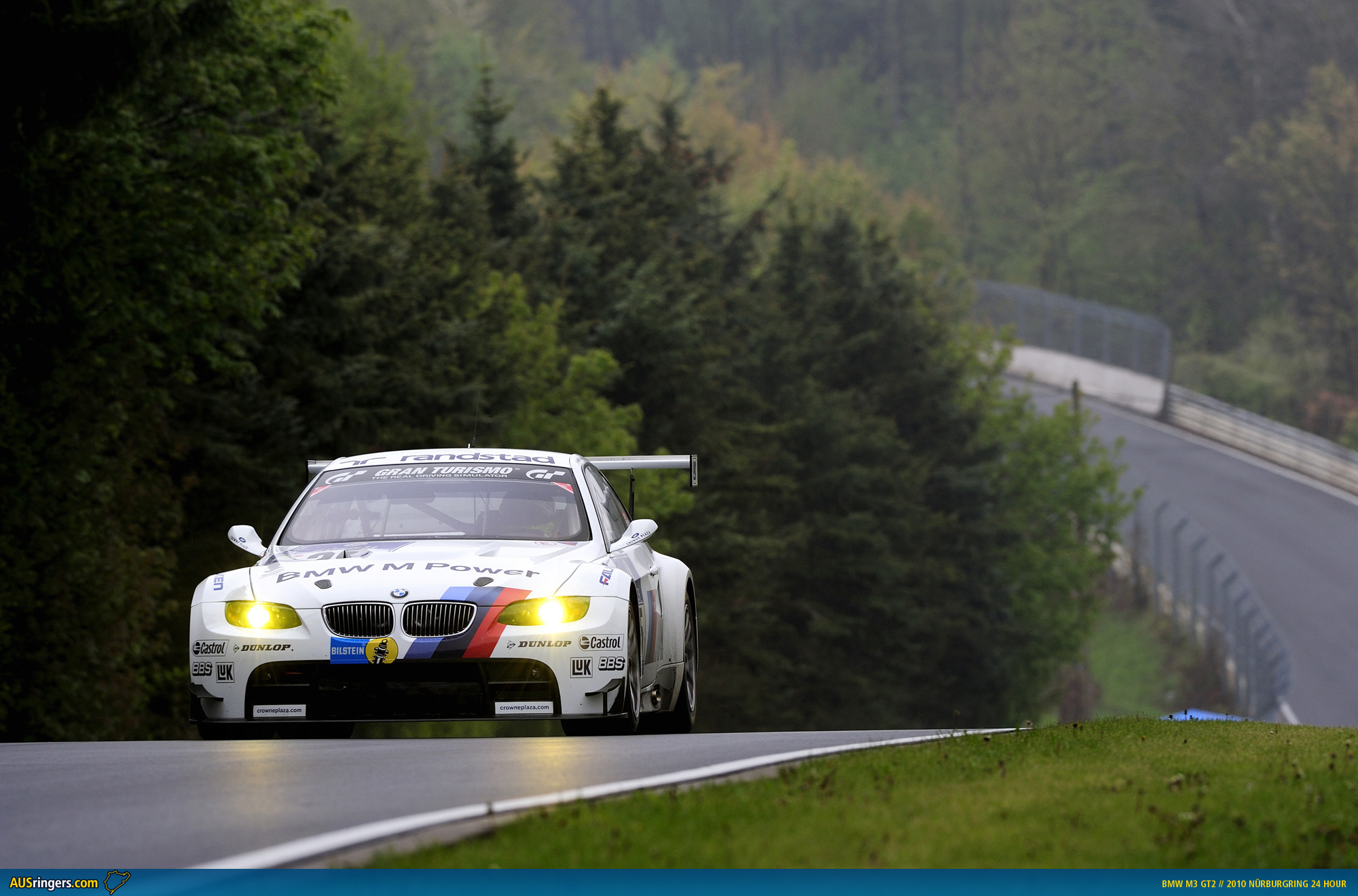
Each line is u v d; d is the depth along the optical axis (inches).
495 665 1365.7
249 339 4153.5
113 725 3656.5
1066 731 1434.5
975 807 866.8
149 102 3405.5
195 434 4232.3
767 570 7012.8
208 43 3117.6
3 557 3262.8
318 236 4015.8
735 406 7185.0
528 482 1571.1
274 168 3720.5
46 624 3410.4
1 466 3253.0
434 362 4847.4
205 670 1386.6
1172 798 919.0
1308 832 832.9
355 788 1032.2
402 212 5733.3
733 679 6569.9
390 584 1376.7
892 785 954.1
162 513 3986.2
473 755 1232.8
